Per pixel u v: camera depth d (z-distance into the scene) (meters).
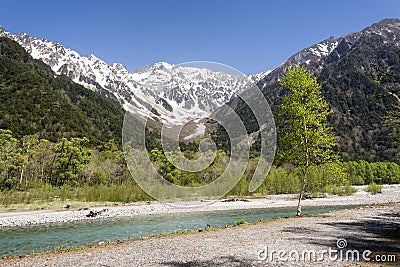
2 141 38.59
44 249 13.26
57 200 31.30
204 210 28.28
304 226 13.97
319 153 18.05
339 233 12.01
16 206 28.06
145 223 20.80
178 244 10.41
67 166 40.06
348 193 44.69
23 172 40.34
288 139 17.92
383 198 39.28
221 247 9.64
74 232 17.69
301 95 18.17
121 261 8.35
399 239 10.69
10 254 12.32
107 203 31.16
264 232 12.43
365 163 68.56
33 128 69.56
